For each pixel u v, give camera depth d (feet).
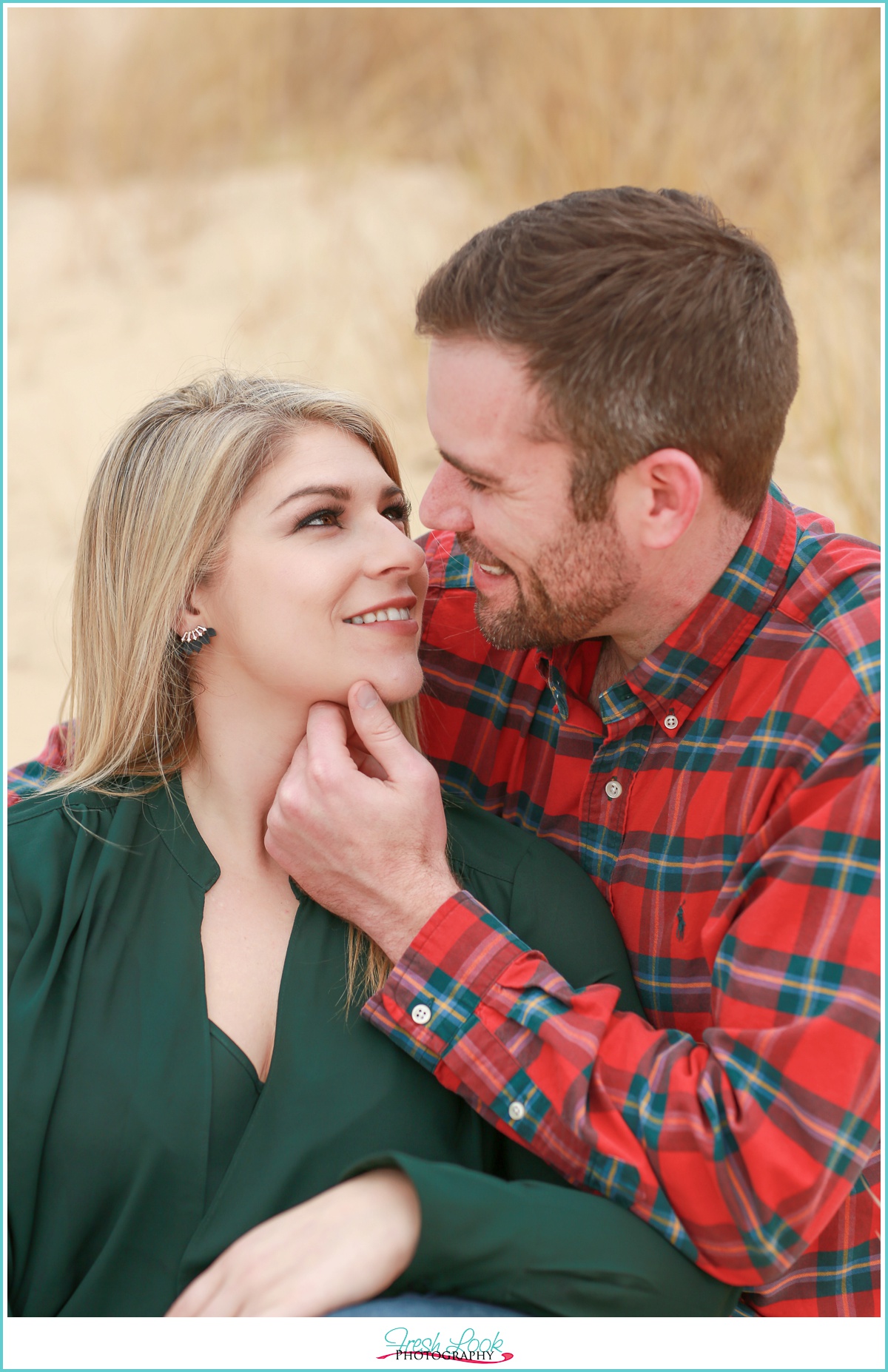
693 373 4.79
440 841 4.99
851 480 11.21
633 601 5.23
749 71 16.35
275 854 4.97
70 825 5.32
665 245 4.92
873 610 4.98
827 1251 5.04
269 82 21.93
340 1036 4.86
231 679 5.38
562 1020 4.62
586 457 4.87
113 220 20.93
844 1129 4.31
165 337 16.87
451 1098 4.89
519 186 17.24
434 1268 4.21
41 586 13.16
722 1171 4.29
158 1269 4.59
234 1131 4.77
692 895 5.11
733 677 5.19
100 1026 4.80
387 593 5.18
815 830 4.56
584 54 17.16
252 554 5.18
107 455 5.57
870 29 15.72
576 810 5.63
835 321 12.94
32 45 23.85
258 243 18.65
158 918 5.07
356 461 5.30
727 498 5.08
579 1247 4.26
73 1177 4.63
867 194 15.03
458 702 6.05
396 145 20.30
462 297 4.89
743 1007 4.55
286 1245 4.21
